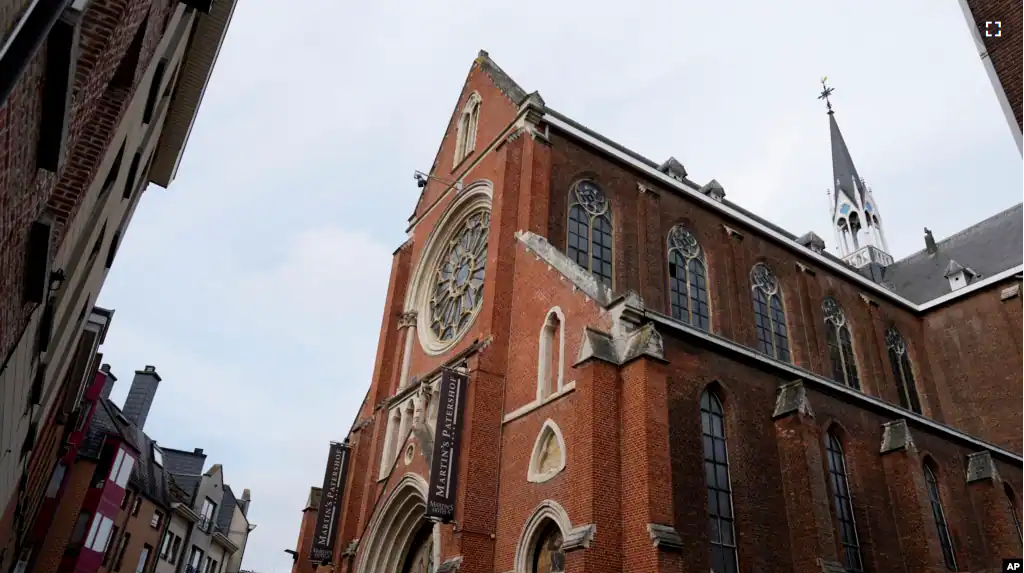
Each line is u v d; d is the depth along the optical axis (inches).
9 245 239.1
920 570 936.9
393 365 1350.9
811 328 1469.0
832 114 2832.2
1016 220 1886.1
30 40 195.8
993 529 1071.0
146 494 1831.9
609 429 761.6
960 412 1673.2
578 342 880.3
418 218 1509.6
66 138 254.8
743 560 800.9
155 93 534.9
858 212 2549.2
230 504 2893.7
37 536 1434.5
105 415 1689.2
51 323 387.5
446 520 876.0
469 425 928.9
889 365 1605.6
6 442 404.8
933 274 1975.9
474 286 1221.1
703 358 893.8
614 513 722.2
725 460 853.2
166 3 426.0
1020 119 502.9
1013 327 1638.8
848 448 997.8
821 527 836.0
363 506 1172.5
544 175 1162.0
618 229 1243.8
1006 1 530.3
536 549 819.4
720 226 1432.1
